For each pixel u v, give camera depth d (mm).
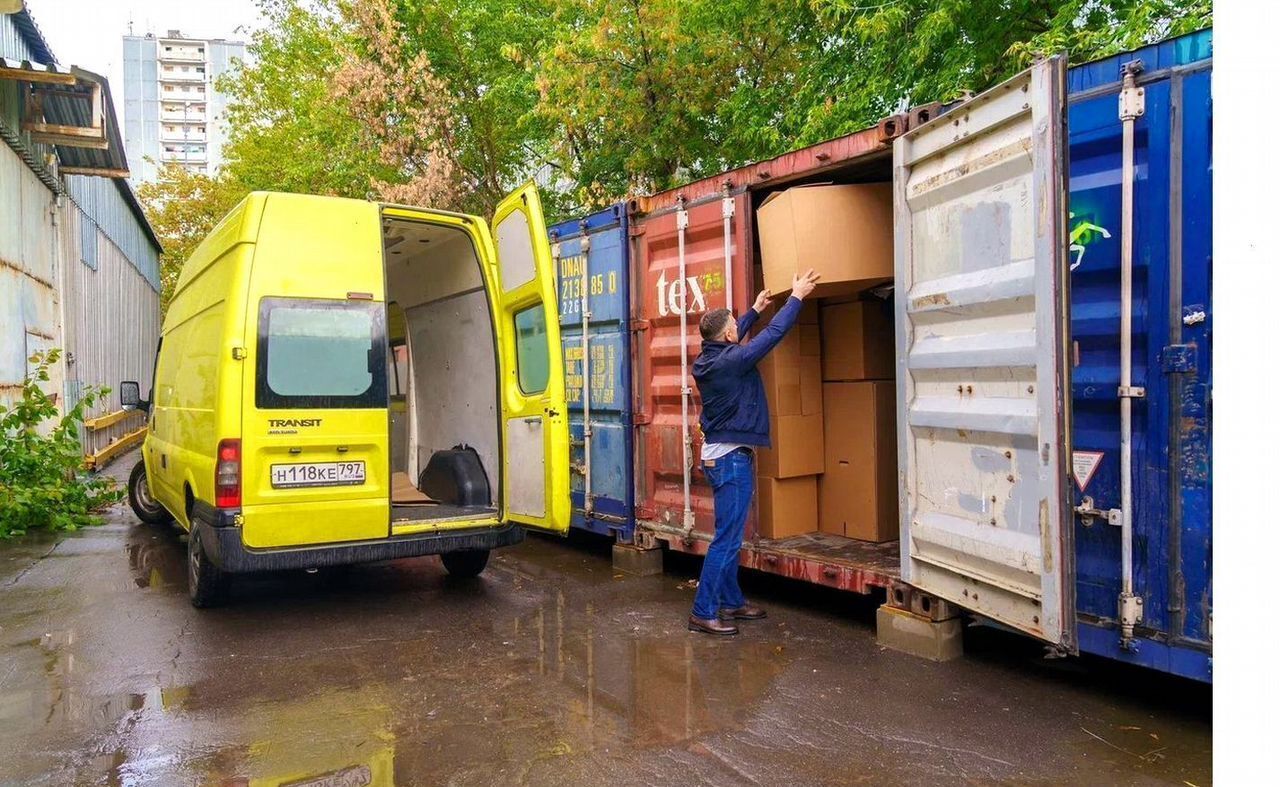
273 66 20516
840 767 3309
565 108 11414
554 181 13781
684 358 5938
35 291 11375
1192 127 3520
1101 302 3881
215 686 4277
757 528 5547
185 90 144625
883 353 5594
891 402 5570
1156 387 3645
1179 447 3576
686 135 11383
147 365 24062
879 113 9180
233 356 4980
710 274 5734
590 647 4824
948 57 8398
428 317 7266
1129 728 3629
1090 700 3941
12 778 3285
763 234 5195
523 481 5824
